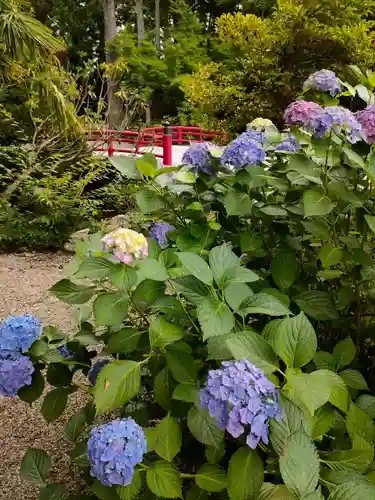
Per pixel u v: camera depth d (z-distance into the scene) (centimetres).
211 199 138
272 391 72
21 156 552
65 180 546
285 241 140
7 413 226
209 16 2139
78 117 612
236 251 145
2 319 355
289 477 68
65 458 188
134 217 401
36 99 575
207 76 629
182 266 110
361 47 526
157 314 124
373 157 114
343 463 82
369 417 93
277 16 575
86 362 133
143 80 1716
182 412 102
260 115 575
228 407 71
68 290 117
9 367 103
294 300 123
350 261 133
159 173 131
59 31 1930
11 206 547
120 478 73
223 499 93
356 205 117
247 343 81
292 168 119
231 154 125
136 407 136
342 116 112
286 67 570
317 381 76
